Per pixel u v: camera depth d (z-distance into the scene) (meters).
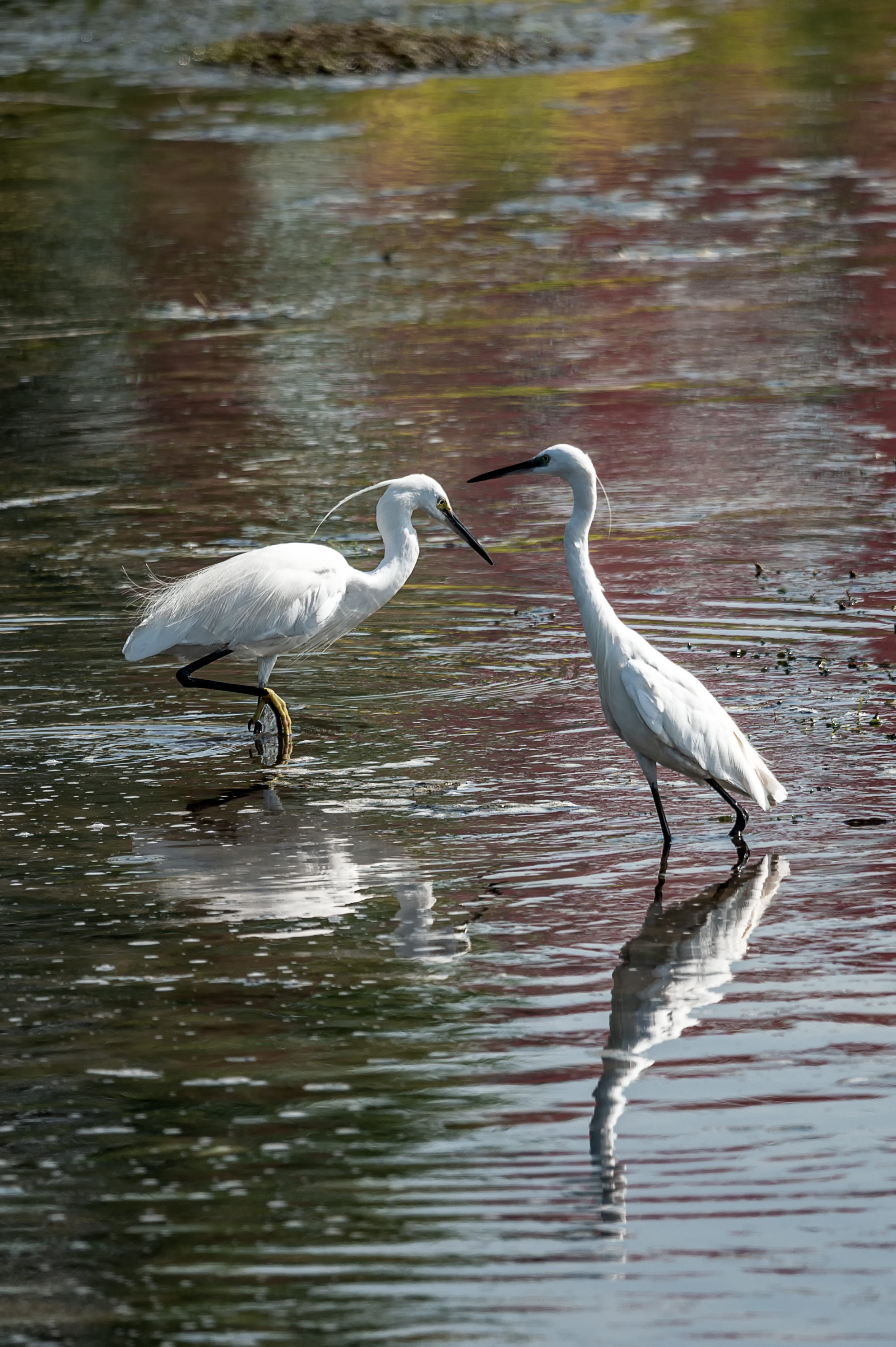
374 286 29.36
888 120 40.97
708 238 31.80
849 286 28.41
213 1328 6.32
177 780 12.12
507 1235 6.84
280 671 14.52
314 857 10.70
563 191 35.59
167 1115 7.76
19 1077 8.09
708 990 8.82
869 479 19.70
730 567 16.83
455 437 21.75
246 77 46.66
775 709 12.88
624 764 12.21
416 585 16.73
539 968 9.12
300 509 19.02
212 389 24.12
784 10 55.41
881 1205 6.98
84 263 31.12
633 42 50.84
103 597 16.22
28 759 12.57
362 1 55.66
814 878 10.15
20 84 46.25
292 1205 7.05
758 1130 7.54
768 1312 6.35
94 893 10.21
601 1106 7.76
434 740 12.77
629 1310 6.38
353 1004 8.77
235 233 32.84
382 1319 6.34
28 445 21.84
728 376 24.09
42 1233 6.88
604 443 21.47
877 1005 8.60
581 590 10.93
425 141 40.28
